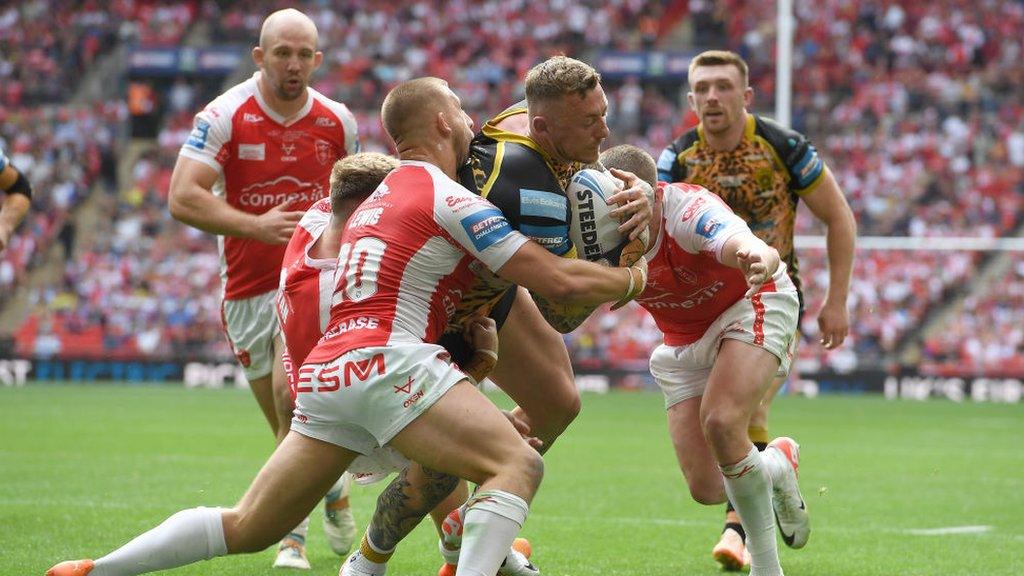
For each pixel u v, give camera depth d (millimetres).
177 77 37938
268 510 4926
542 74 5020
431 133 5129
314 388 4879
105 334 31562
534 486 4750
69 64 37969
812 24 36844
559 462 13641
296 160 7691
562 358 6223
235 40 38562
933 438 17156
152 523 8445
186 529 4898
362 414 4801
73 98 37656
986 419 20906
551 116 5023
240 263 7539
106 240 33656
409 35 38594
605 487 11328
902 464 13656
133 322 31719
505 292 5688
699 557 7449
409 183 5004
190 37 39125
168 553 4879
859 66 36219
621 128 36031
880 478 12273
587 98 4996
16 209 8570
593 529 8641
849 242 7406
